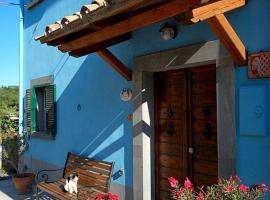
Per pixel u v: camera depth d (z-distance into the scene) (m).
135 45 5.42
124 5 3.20
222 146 4.05
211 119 4.62
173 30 4.67
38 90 9.34
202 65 4.65
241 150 3.88
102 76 6.25
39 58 8.95
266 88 3.65
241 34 3.88
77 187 6.08
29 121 9.32
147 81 5.33
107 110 6.11
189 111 4.93
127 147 5.63
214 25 3.57
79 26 4.00
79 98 6.97
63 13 7.77
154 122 5.42
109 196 3.63
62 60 7.70
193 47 4.41
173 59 4.71
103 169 6.01
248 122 3.78
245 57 3.80
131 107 5.55
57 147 7.82
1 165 10.59
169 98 5.23
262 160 3.69
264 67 3.64
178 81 5.09
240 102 3.86
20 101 10.12
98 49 5.10
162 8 3.29
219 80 4.09
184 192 3.15
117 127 5.86
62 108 7.64
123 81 5.72
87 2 6.84
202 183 4.74
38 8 9.08
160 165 5.38
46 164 8.30
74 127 7.13
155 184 5.41
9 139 9.94
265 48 3.66
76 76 7.09
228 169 3.98
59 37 4.54
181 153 5.04
